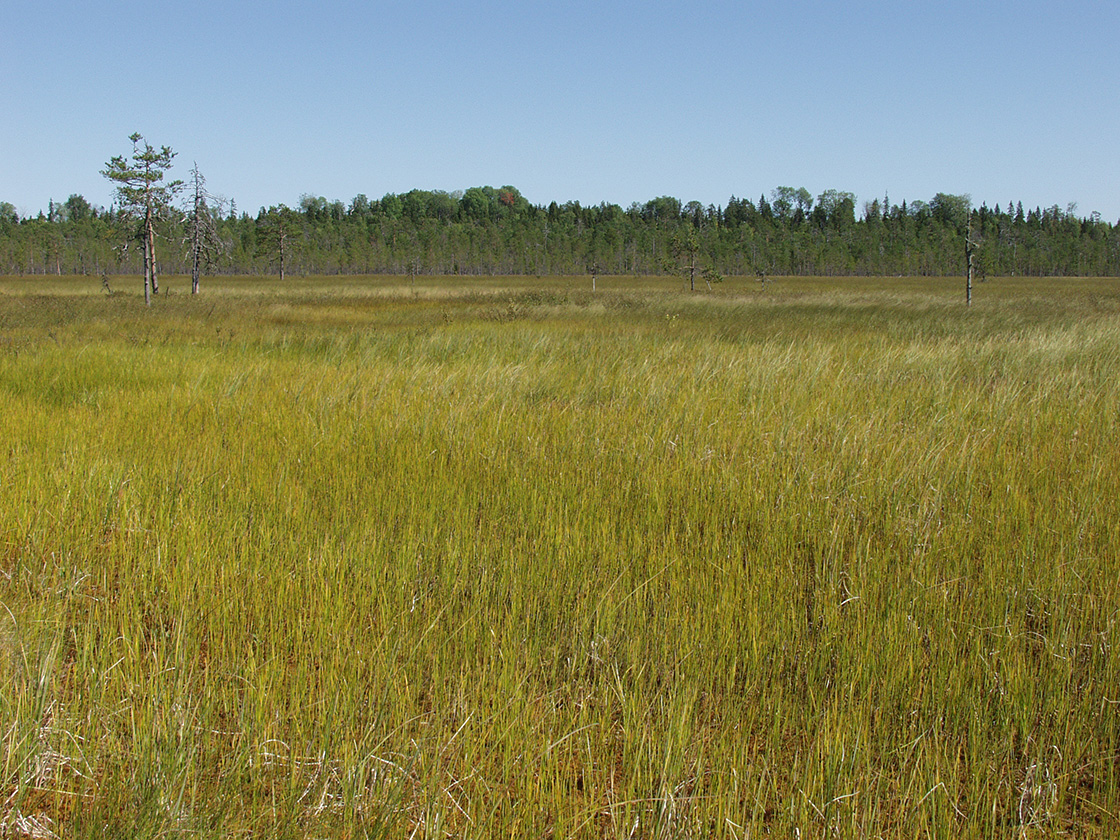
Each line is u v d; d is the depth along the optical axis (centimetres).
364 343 1248
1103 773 252
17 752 239
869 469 523
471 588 361
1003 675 288
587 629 318
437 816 218
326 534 409
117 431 630
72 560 389
